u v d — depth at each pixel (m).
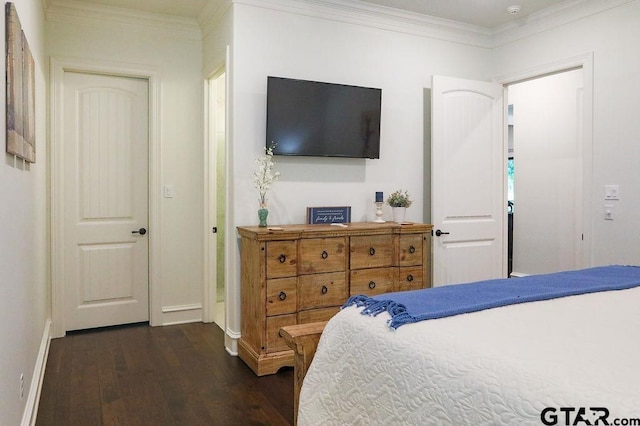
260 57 3.38
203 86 4.15
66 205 3.81
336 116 3.58
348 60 3.72
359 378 1.48
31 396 2.31
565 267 4.82
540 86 5.04
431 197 3.99
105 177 3.96
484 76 4.37
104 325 4.00
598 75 3.47
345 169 3.75
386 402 1.35
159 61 4.03
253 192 3.40
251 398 2.65
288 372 3.04
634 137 3.25
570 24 3.67
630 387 0.97
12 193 1.77
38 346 2.80
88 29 3.77
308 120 3.48
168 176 4.10
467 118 4.10
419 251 3.49
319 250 3.13
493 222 4.25
